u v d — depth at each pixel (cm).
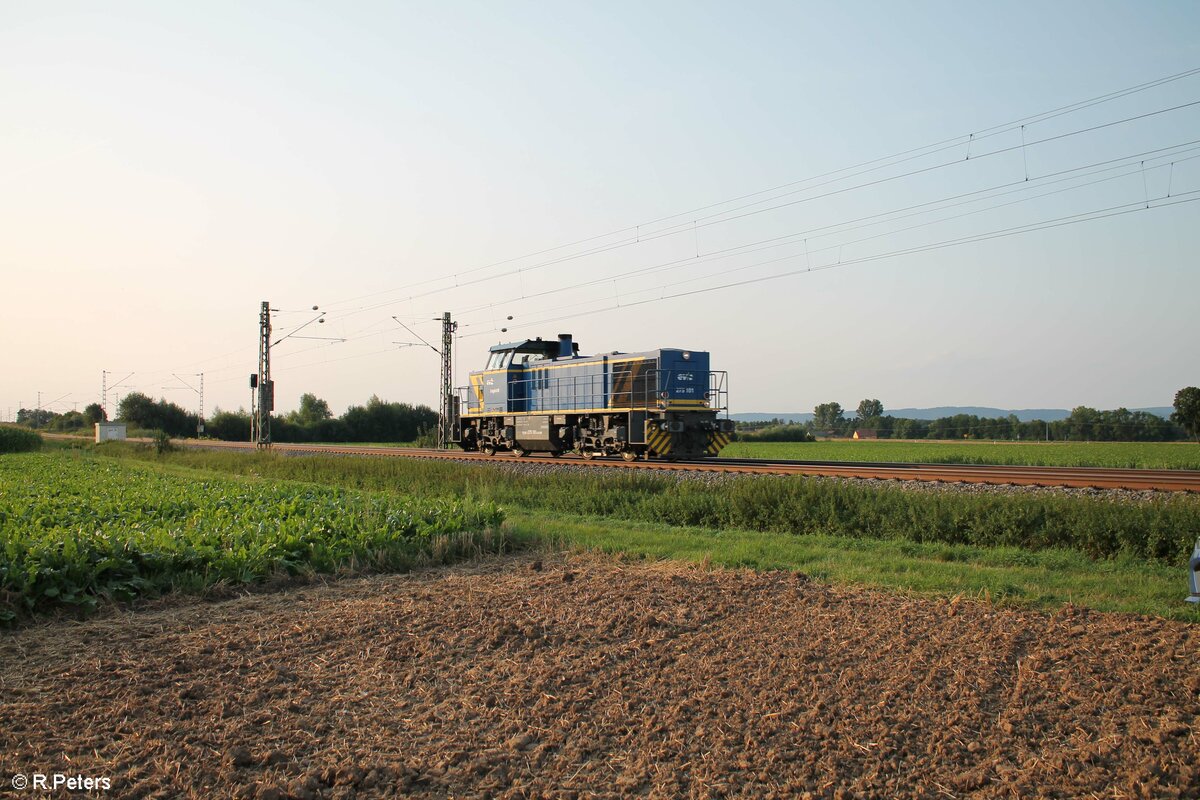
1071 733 606
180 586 1091
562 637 849
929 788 539
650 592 1027
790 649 794
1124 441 7544
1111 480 1859
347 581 1186
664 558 1311
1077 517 1330
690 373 2895
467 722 648
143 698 688
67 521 1473
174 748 596
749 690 698
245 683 727
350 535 1361
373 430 9288
